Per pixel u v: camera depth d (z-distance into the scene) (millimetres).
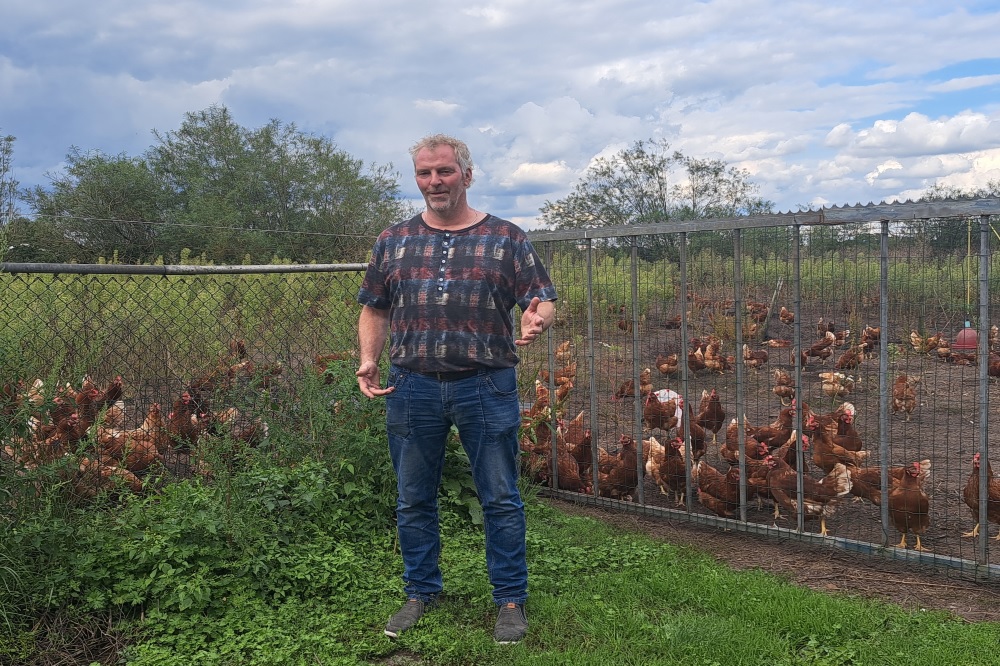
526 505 5539
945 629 3580
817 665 3299
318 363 6371
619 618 3744
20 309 5352
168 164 43031
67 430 4832
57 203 36500
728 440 6855
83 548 3877
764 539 5125
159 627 3555
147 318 6371
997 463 7129
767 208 37938
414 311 3459
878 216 4355
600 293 8500
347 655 3422
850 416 6758
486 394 3477
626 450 5949
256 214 41125
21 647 3367
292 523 4488
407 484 3688
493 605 3889
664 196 40438
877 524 5477
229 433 4961
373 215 42656
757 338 14852
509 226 3514
